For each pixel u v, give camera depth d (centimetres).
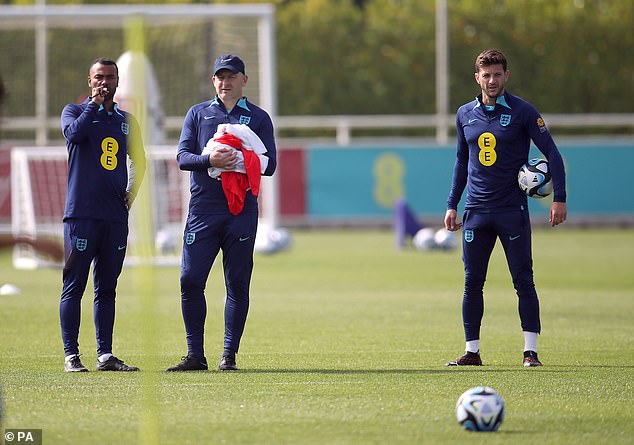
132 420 2547
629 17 13388
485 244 3394
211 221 3253
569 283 6325
